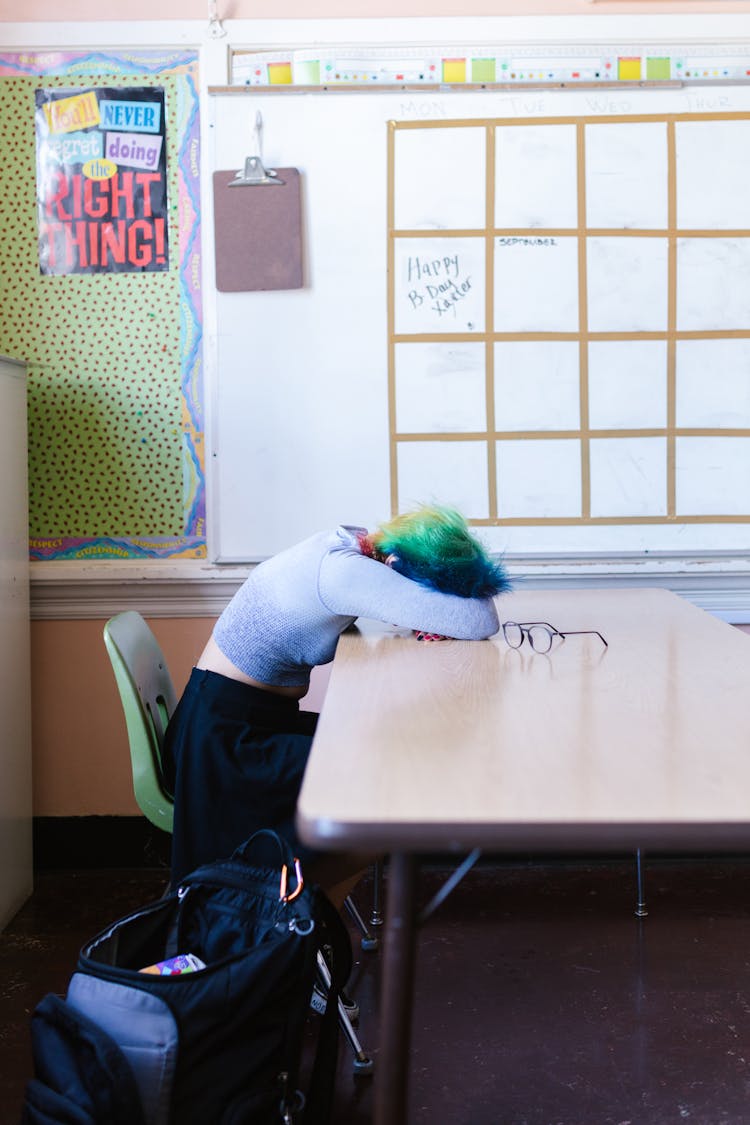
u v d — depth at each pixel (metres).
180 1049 1.55
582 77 3.04
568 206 3.05
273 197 3.04
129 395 3.11
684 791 1.13
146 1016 1.55
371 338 3.09
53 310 3.09
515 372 3.09
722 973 2.53
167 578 3.12
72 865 3.23
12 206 3.07
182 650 3.18
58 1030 1.61
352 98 3.03
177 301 3.08
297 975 1.64
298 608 2.13
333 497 3.12
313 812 1.08
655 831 1.03
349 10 3.03
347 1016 2.26
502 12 3.04
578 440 3.11
